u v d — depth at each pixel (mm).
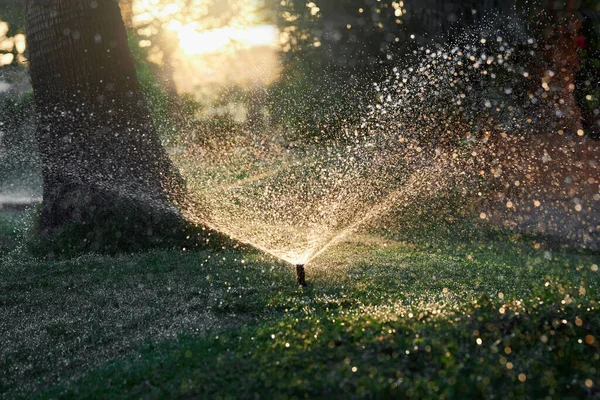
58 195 9984
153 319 6375
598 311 5215
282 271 8023
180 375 4574
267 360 4562
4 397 4906
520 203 11273
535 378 4164
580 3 13180
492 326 4816
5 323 6477
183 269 8281
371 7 18859
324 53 19656
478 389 3904
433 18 17422
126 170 10211
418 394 3779
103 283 7742
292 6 20000
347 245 9633
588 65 13391
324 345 4699
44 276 8188
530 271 7914
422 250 9383
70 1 10000
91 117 10180
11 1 16375
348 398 3863
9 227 11453
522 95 14648
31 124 17547
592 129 13391
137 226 9547
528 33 14344
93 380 4895
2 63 16672
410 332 4828
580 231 9781
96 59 10141
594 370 4211
